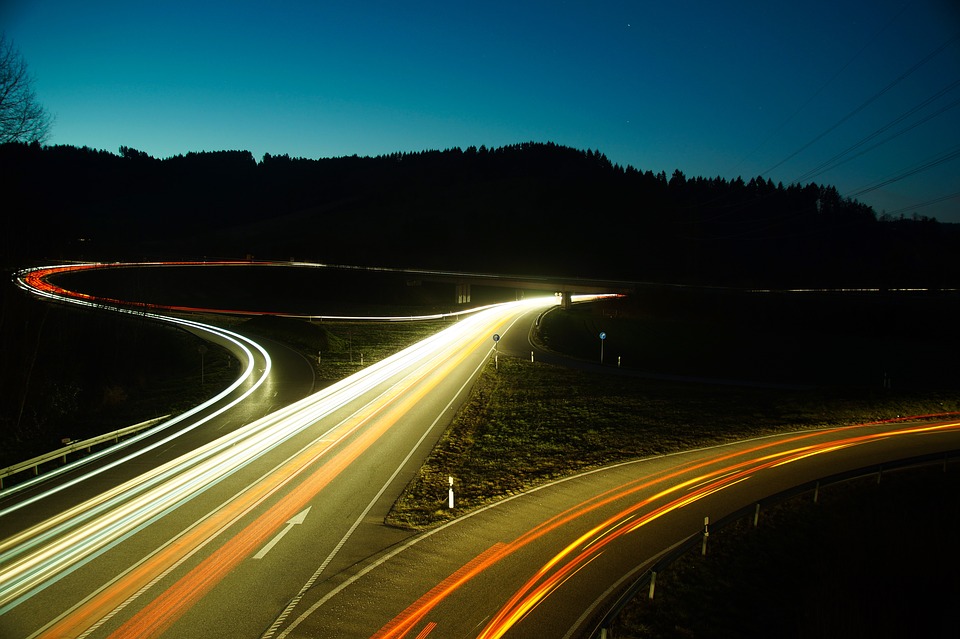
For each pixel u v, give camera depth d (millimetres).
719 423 30250
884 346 72500
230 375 43844
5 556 15461
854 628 14594
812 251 157375
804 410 32312
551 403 35281
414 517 18312
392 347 57688
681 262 158250
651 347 69688
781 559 17031
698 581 15102
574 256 166625
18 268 40031
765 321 88062
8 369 32562
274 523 17672
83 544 16125
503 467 23750
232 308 90500
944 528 19469
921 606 15930
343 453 25172
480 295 128125
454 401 35688
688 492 20812
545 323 74438
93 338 49312
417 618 12750
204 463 23672
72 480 21672
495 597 13672
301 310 90188
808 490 19781
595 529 17609
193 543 16250
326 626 12398
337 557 15492
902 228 158500
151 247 157125
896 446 26438
